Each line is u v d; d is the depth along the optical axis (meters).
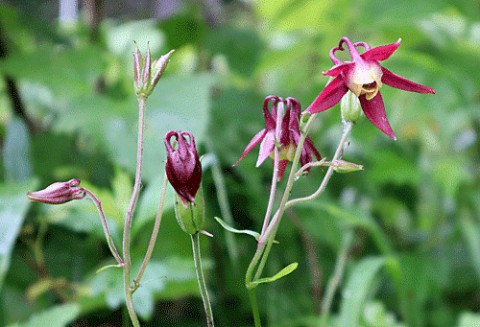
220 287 0.68
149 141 0.62
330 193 0.78
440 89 0.78
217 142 0.68
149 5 1.10
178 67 0.87
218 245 0.68
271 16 0.83
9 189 0.58
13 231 0.56
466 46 0.84
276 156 0.46
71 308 0.56
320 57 0.86
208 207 0.68
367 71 0.45
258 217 0.69
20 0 1.06
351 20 0.82
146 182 0.61
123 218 0.59
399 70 0.78
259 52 0.79
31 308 0.63
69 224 0.59
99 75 0.68
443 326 0.73
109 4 1.25
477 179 0.87
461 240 0.82
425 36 0.82
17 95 0.70
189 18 0.79
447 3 0.76
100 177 0.70
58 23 0.80
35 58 0.67
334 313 0.69
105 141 0.62
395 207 0.86
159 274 0.57
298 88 0.89
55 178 0.69
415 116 0.81
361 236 0.78
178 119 0.62
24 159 0.63
